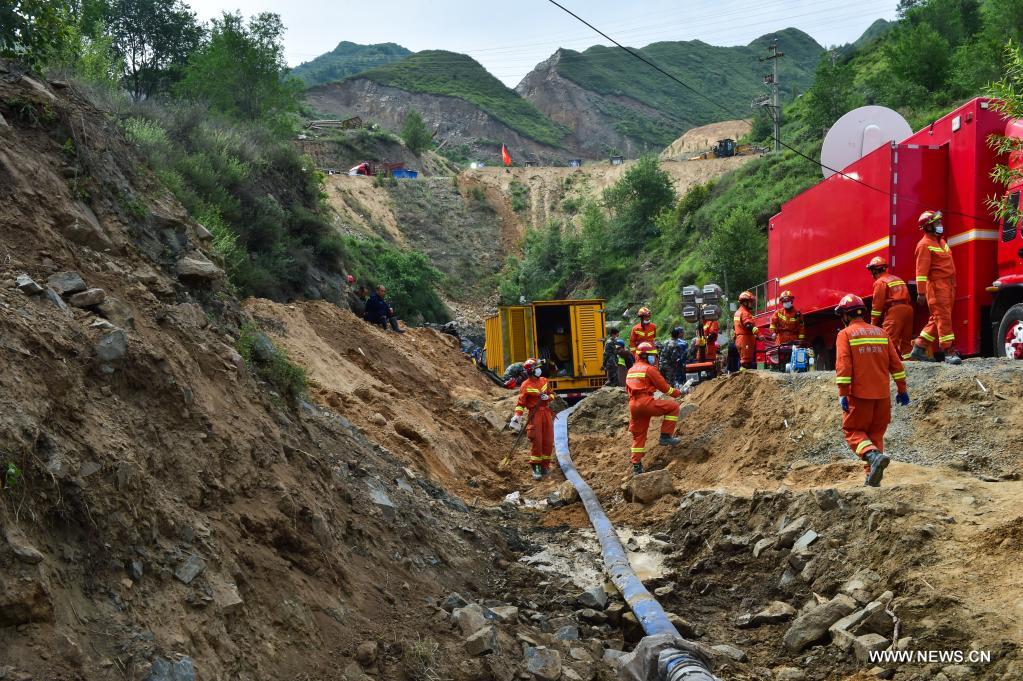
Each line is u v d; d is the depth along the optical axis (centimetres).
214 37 4638
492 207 7694
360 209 6756
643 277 5434
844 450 830
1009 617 476
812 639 541
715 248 4103
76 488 349
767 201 4553
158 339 518
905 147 1125
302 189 2858
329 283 2508
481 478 1157
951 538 567
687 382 1655
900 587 546
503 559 757
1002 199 1016
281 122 4800
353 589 501
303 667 400
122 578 346
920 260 1011
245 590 411
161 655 326
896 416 851
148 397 461
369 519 628
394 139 9856
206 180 1900
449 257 6912
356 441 838
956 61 4850
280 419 629
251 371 671
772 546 694
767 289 1738
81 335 437
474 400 1744
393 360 1783
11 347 379
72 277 485
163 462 432
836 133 1429
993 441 751
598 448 1277
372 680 416
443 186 7844
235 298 795
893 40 6888
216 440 484
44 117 655
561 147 19438
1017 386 827
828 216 1380
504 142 18788
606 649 568
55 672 284
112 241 628
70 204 598
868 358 707
